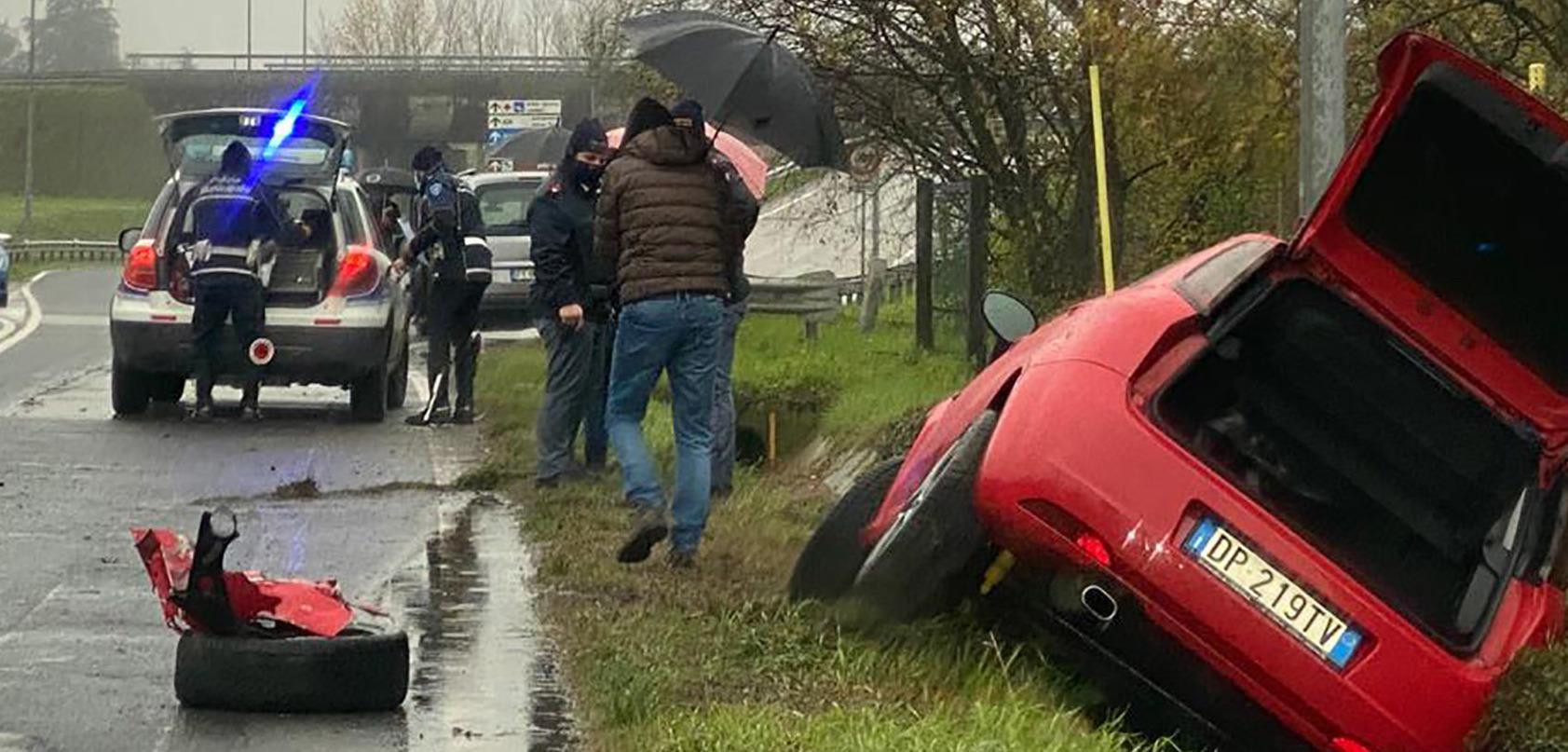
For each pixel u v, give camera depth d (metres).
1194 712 6.87
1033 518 6.79
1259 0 14.77
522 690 7.47
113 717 6.98
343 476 12.94
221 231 15.62
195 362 15.77
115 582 9.25
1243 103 15.38
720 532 10.59
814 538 8.27
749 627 7.89
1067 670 7.21
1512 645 6.69
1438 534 7.38
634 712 6.91
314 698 7.06
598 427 12.52
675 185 9.52
